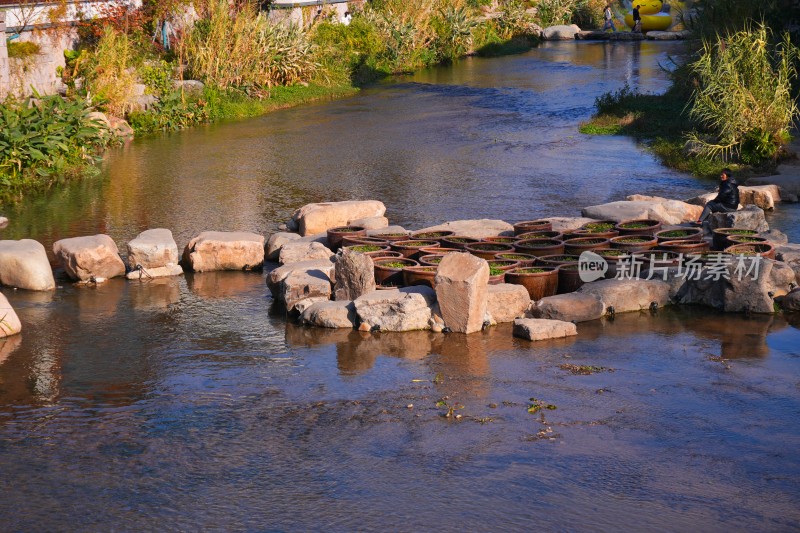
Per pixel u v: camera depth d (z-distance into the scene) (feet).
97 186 71.00
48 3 98.37
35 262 46.06
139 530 23.90
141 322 41.14
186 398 32.60
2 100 82.69
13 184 69.97
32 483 26.48
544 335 38.34
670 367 35.12
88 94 88.89
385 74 147.23
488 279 40.16
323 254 47.50
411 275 42.47
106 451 28.50
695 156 76.59
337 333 39.55
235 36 114.32
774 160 71.77
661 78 131.75
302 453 28.17
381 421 30.40
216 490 25.96
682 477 26.48
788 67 77.36
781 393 32.48
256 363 36.01
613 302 41.75
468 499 25.27
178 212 62.13
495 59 168.25
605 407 31.40
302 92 123.13
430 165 78.95
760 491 25.70
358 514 24.53
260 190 69.41
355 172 76.38
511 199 64.95
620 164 77.71
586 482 26.20
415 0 159.53
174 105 101.04
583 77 137.59
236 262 49.60
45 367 35.83
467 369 35.04
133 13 112.06
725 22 93.86
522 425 29.99
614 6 218.79
